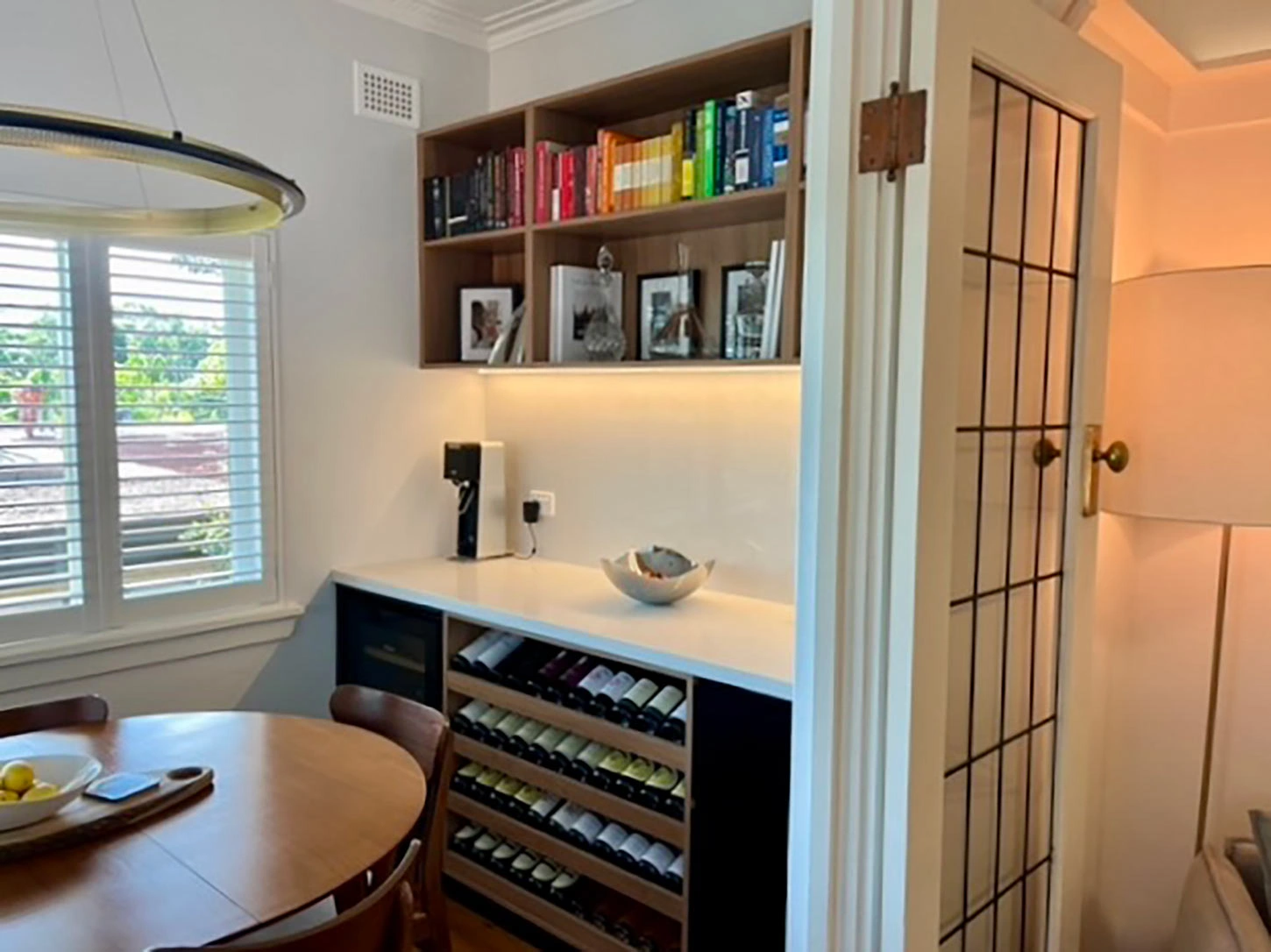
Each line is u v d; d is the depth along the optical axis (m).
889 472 1.41
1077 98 1.67
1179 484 1.86
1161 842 2.39
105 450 2.44
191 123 2.56
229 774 1.64
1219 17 1.98
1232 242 2.27
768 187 2.19
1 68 2.22
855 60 1.40
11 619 2.30
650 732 2.08
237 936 1.16
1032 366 1.71
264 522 2.80
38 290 2.29
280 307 2.79
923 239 1.35
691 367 2.38
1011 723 1.75
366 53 2.95
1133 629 2.38
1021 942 1.85
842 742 1.49
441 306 3.13
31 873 1.29
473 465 3.12
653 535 2.86
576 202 2.62
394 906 1.27
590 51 3.00
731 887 1.96
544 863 2.44
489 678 2.46
